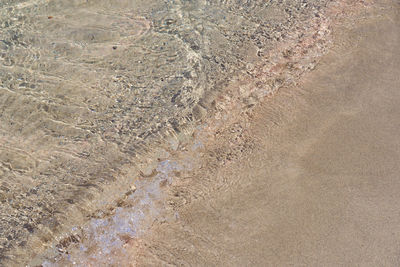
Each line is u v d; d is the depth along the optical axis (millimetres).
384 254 2465
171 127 3227
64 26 4297
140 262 2523
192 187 2904
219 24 4266
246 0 4613
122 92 3572
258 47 3926
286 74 3682
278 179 2914
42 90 3600
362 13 4375
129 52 3971
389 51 3906
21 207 2773
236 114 3354
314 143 3133
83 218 2715
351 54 3885
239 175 2955
